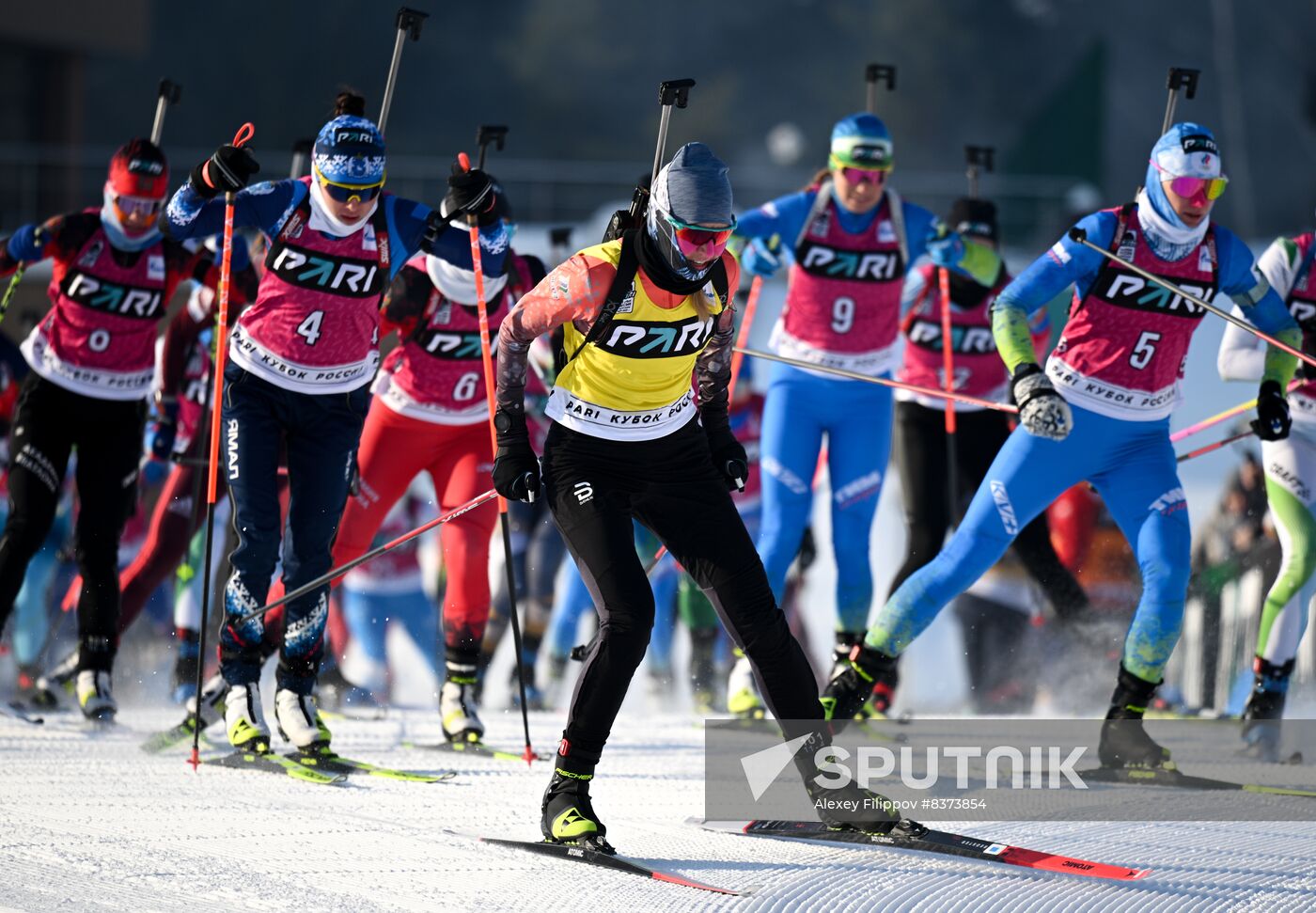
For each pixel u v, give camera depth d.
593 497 12.59
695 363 12.84
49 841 12.68
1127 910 11.13
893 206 20.31
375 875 11.71
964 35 126.88
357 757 17.78
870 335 20.47
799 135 123.75
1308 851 13.16
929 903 11.16
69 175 59.16
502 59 122.06
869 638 16.75
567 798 12.71
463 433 18.95
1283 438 17.06
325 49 115.88
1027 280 16.27
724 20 127.25
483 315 15.88
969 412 22.95
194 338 22.09
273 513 16.44
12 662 27.94
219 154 15.84
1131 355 16.36
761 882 11.66
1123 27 125.44
